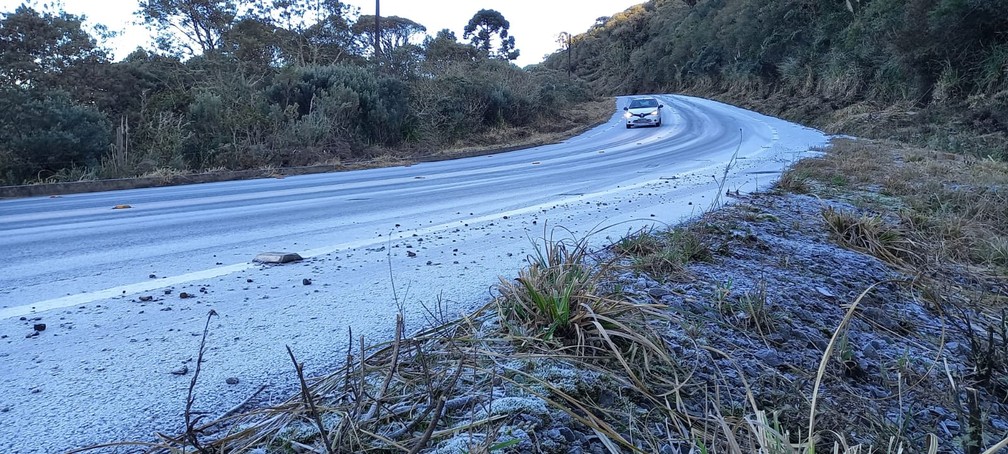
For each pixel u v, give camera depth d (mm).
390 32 34031
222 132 15984
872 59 29984
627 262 4129
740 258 4535
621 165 13883
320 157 16578
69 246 5609
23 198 10789
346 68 21484
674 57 65500
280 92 19016
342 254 4980
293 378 2494
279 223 6773
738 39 48000
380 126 20375
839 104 30797
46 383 2480
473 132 25438
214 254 5109
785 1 41375
